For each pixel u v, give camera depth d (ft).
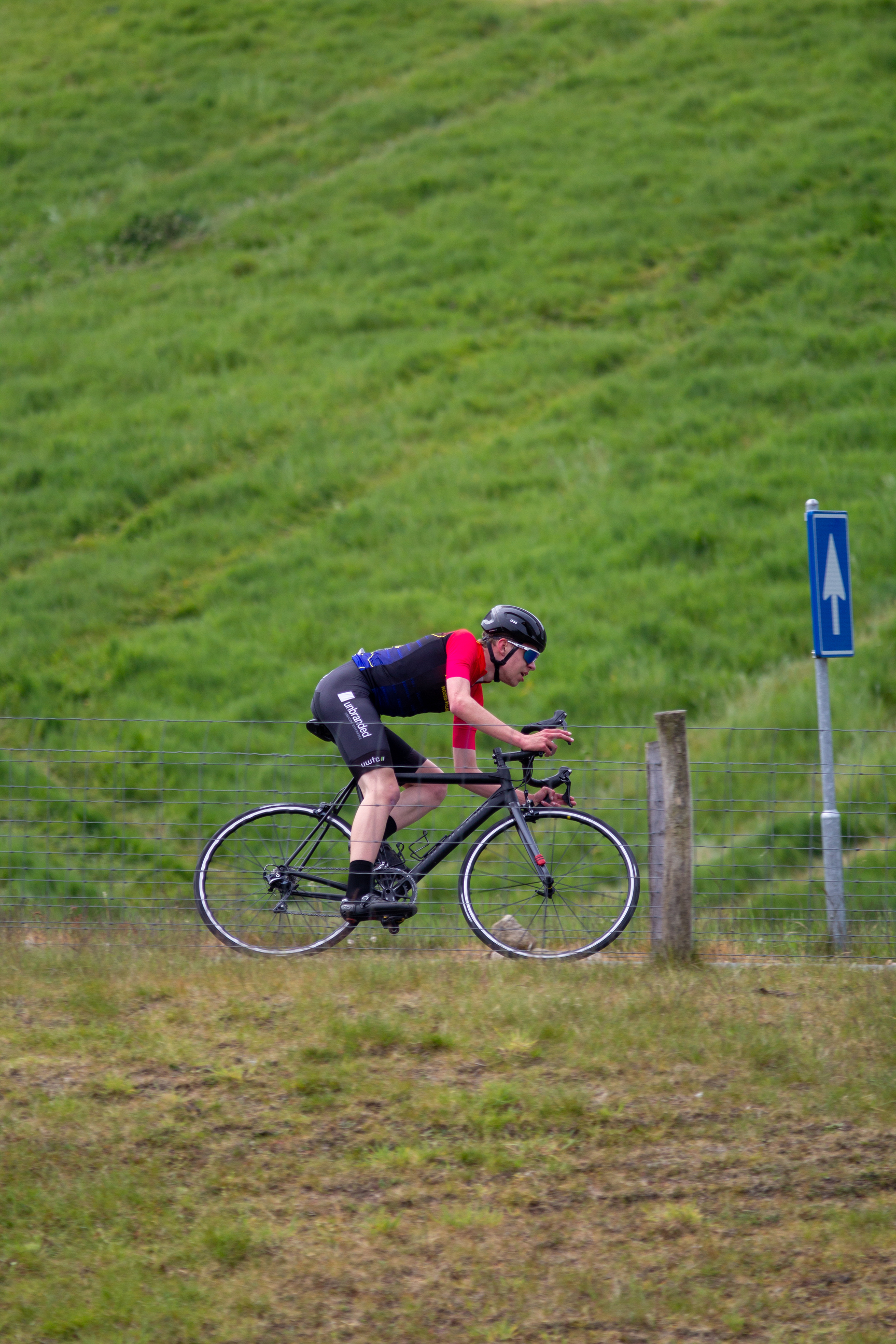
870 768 100.17
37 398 208.23
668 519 148.77
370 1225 39.99
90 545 168.86
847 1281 37.50
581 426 177.99
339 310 224.94
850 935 66.90
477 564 147.13
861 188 238.07
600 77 313.12
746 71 301.02
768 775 103.60
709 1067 48.55
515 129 290.56
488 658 61.87
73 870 84.79
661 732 60.08
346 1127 44.83
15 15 407.23
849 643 67.10
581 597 136.36
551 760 110.22
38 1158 42.75
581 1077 47.78
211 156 305.32
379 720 60.49
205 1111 45.57
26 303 248.11
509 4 377.71
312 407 195.31
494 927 61.41
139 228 271.08
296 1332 35.78
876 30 310.24
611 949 64.69
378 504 165.89
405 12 376.68
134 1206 40.81
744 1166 42.73
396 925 60.39
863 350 186.19
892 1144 43.60
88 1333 35.73
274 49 361.10
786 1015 52.85
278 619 142.00
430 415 191.01
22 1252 38.68
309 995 53.98
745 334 196.54
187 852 100.73
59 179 297.94
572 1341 35.47
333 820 63.36
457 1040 49.93
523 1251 38.91
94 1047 49.75
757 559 139.33
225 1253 38.65
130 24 387.34
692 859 60.39
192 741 119.34
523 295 222.89
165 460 184.44
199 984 55.62
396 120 305.12
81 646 143.74
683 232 236.02
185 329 225.56
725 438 168.66
